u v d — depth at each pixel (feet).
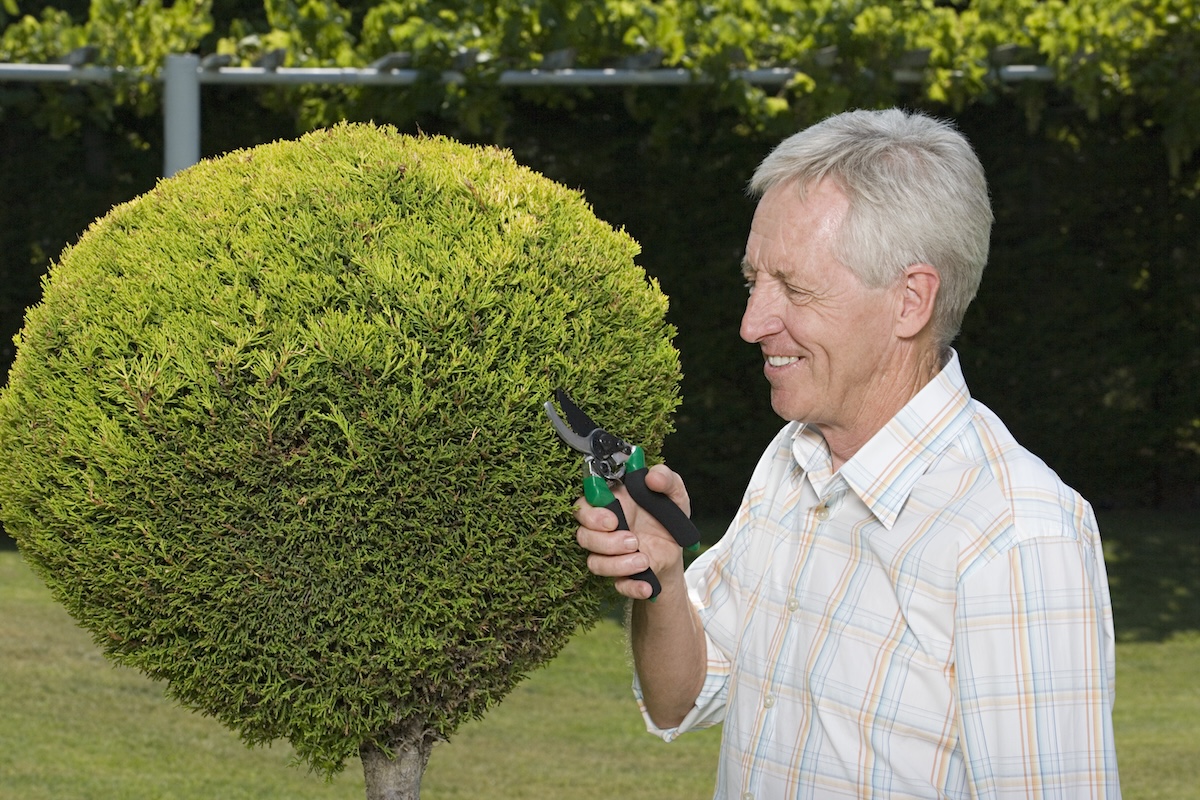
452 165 8.17
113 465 7.20
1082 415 37.60
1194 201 36.73
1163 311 37.19
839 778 7.31
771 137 35.29
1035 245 36.78
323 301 7.36
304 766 19.90
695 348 35.99
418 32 27.78
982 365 37.22
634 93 31.96
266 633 7.39
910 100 34.47
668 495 7.56
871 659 7.27
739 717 8.01
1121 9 29.81
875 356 7.43
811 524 7.77
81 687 22.57
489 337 7.42
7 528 8.14
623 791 19.04
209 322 7.27
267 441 7.13
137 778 18.88
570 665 25.23
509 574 7.58
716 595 8.74
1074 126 36.47
